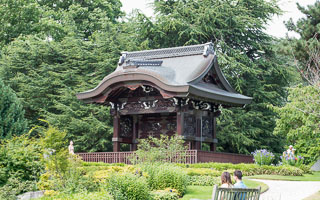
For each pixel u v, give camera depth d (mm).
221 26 47469
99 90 30672
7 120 32312
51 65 44312
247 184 21828
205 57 30906
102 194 15875
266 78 48406
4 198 17672
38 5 53375
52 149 19312
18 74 43438
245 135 44969
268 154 30344
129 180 17344
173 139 28297
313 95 28469
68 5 60125
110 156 30703
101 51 44625
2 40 50875
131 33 48281
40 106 43469
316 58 31406
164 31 47875
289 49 35344
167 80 28250
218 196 11891
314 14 37250
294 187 21688
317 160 35625
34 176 20781
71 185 18281
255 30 49094
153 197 17766
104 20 48156
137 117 33719
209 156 28875
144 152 26578
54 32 53156
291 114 31688
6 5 50312
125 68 29766
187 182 20766
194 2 48156
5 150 21266
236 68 46125
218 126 45250
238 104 32531
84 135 40719
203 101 31328
